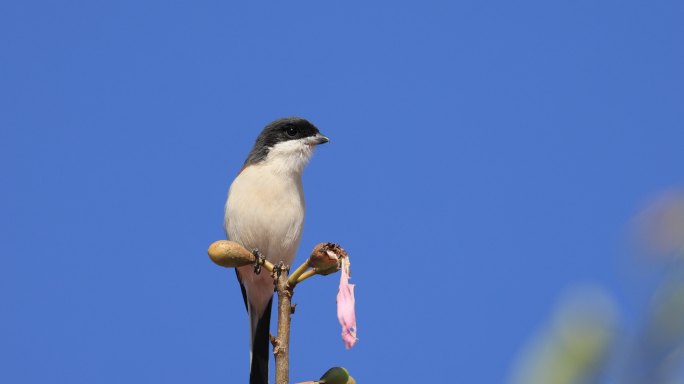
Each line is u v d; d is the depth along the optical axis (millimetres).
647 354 2375
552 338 2711
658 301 2381
